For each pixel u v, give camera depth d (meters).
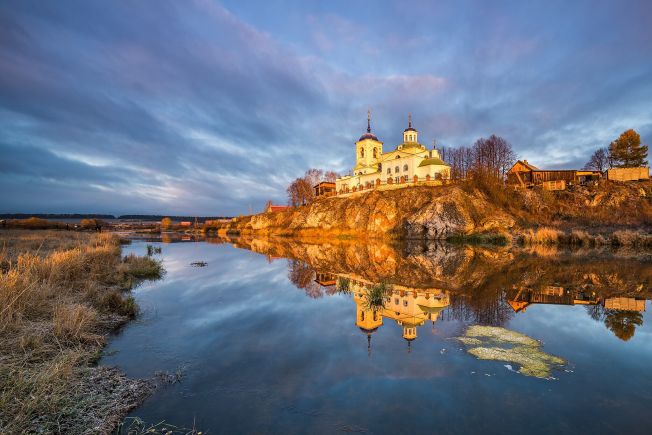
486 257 30.83
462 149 89.94
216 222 140.75
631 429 5.27
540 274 21.02
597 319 11.64
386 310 13.09
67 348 8.45
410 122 80.62
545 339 9.62
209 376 7.45
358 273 22.88
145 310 13.21
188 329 10.89
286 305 14.23
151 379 7.28
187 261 30.31
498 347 8.98
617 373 7.40
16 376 6.42
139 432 5.41
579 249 36.25
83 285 14.59
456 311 12.74
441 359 8.23
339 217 75.81
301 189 106.88
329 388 6.85
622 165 77.56
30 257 17.67
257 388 6.88
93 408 6.09
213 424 5.62
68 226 79.69
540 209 58.59
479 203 57.56
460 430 5.30
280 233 88.19
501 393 6.52
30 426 5.32
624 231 41.03
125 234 90.69
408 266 26.16
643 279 19.16
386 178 79.25
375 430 5.36
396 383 7.01
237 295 16.16
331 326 11.18
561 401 6.19
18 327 8.77
